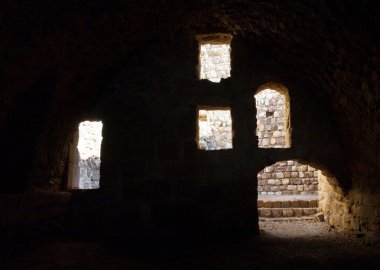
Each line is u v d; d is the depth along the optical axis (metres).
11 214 4.59
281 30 5.95
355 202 6.34
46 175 5.90
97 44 5.35
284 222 8.32
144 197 6.66
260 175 12.33
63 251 5.07
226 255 4.86
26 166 5.02
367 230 5.88
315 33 5.31
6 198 4.48
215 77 13.66
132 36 6.11
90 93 6.50
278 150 6.72
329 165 6.64
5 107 4.40
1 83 4.05
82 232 6.55
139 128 6.90
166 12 5.86
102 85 6.84
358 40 4.57
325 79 6.06
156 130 6.88
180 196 6.64
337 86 5.82
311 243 5.66
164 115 6.93
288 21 5.56
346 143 6.37
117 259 4.61
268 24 6.03
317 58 5.83
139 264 4.32
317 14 4.84
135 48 6.76
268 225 7.91
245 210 6.49
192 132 6.86
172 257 4.75
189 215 6.56
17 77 4.23
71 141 6.82
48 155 5.73
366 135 5.55
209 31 7.03
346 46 4.92
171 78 7.04
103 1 4.48
